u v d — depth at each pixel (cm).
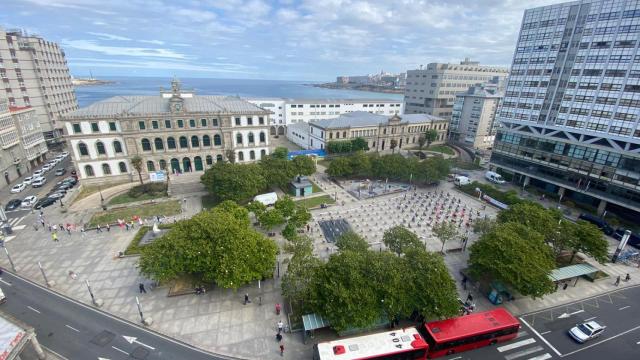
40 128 10369
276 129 16100
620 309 4597
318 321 3806
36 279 4781
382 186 9144
